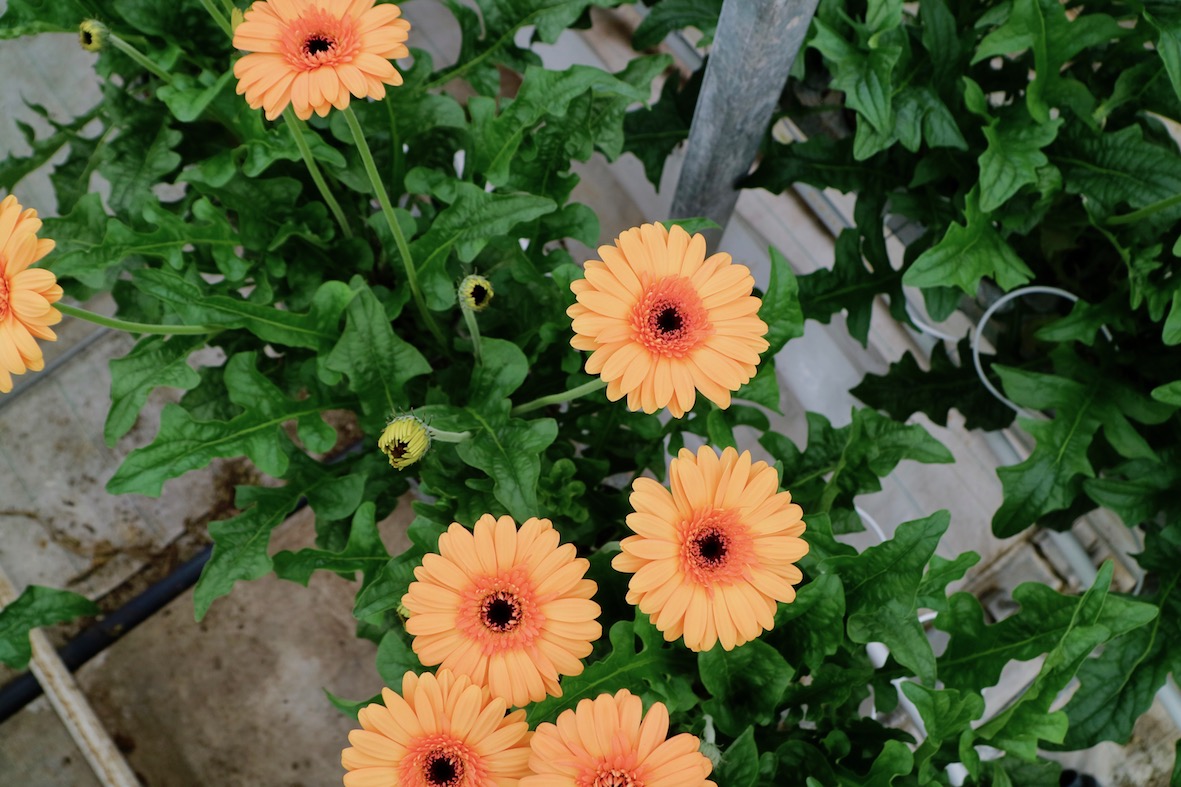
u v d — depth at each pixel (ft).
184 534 4.42
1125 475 3.57
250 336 3.41
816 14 3.49
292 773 4.18
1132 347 3.74
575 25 3.71
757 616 2.39
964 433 4.42
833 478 3.18
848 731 3.09
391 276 3.61
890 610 2.84
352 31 2.54
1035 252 3.91
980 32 3.77
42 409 4.50
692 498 2.39
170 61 3.33
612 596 3.03
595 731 2.27
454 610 2.38
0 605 4.19
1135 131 3.41
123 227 3.11
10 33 3.26
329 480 3.22
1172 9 3.27
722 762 2.75
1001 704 4.09
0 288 2.49
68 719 4.08
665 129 3.97
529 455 2.98
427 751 2.30
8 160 3.64
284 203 3.37
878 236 3.80
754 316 2.51
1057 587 4.28
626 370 2.42
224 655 4.27
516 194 3.14
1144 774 4.07
